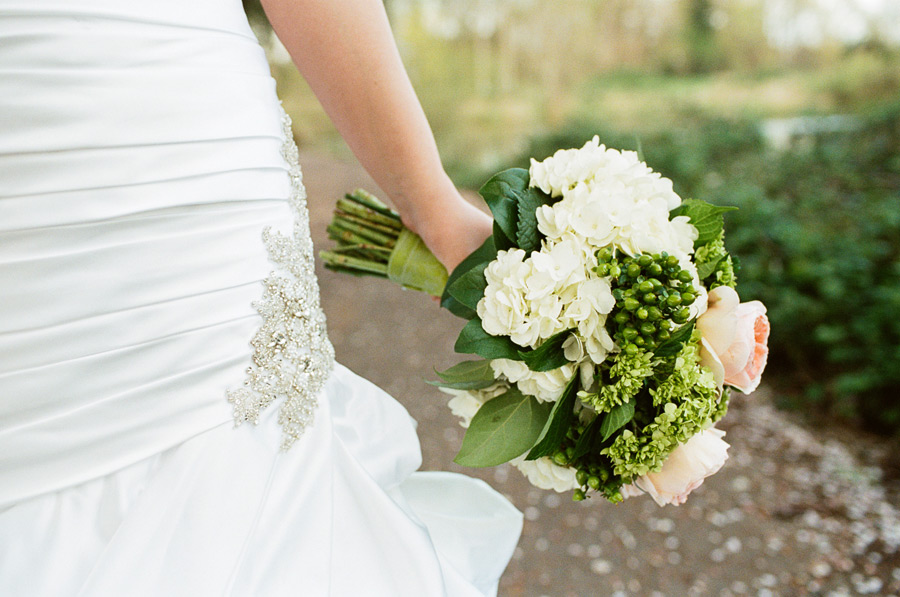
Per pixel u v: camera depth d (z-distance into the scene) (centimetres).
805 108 983
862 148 583
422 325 459
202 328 80
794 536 258
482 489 135
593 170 103
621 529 270
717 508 275
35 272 71
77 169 72
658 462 96
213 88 80
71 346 73
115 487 78
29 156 70
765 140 709
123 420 77
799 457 299
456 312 115
